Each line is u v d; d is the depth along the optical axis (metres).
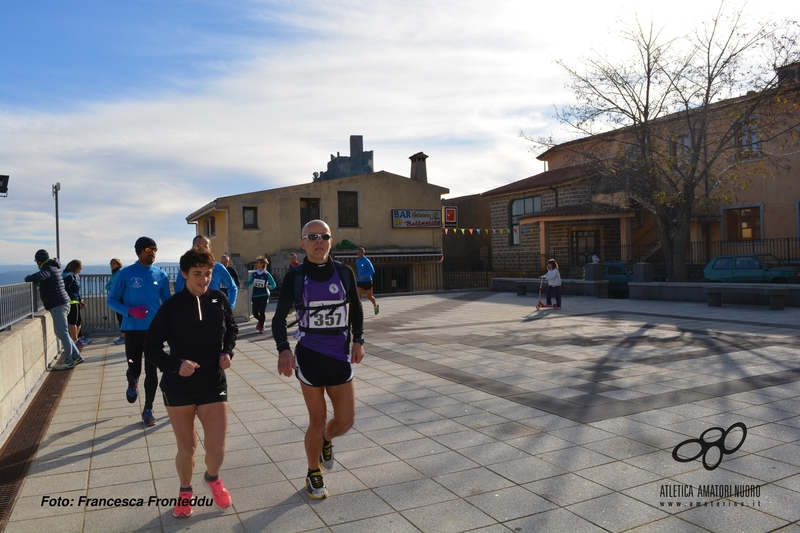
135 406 6.79
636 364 8.40
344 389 4.04
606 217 29.08
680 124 23.61
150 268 6.18
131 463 4.86
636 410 6.03
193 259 3.80
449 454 4.90
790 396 6.46
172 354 3.83
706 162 22.03
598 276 21.83
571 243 31.69
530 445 5.06
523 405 6.36
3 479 4.52
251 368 8.90
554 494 4.06
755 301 16.44
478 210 40.91
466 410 6.23
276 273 26.11
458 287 32.81
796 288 15.91
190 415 3.85
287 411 6.38
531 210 33.78
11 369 6.32
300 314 4.03
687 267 27.78
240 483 4.39
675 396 6.55
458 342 11.00
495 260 36.25
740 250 26.84
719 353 9.09
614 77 21.98
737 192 26.78
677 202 22.30
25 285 8.38
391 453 4.96
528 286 24.75
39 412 6.54
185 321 3.80
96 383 8.10
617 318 14.30
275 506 3.98
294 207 27.25
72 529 3.68
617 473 4.39
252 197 26.39
